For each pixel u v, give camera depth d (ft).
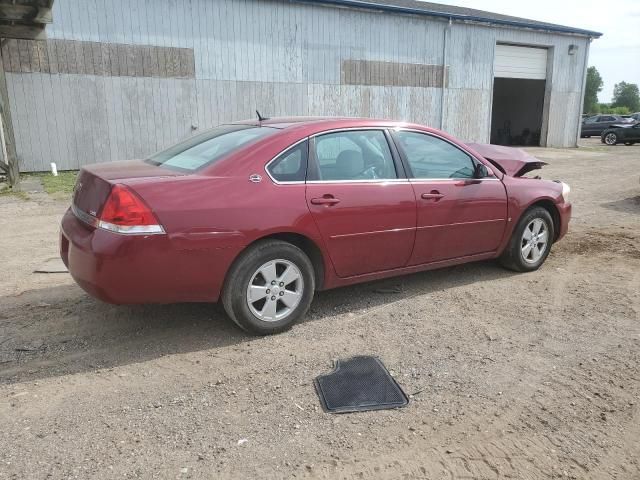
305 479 8.19
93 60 46.85
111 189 11.12
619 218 27.99
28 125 45.37
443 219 15.43
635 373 11.51
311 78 58.29
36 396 10.30
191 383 10.86
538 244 18.35
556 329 13.71
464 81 70.69
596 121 115.65
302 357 12.03
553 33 77.71
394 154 14.80
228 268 12.10
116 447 8.82
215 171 12.23
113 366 11.51
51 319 13.83
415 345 12.72
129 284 11.15
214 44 51.93
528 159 21.30
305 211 12.85
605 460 8.75
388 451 8.87
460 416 9.87
